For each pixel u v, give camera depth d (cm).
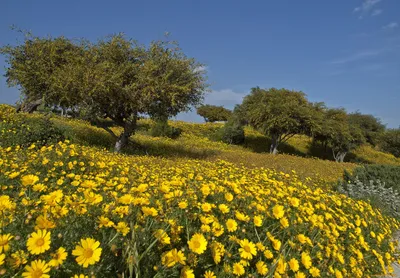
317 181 870
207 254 203
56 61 1010
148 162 715
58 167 429
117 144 1034
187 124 2658
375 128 3309
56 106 1070
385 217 530
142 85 934
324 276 249
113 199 257
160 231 184
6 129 736
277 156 1631
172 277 174
